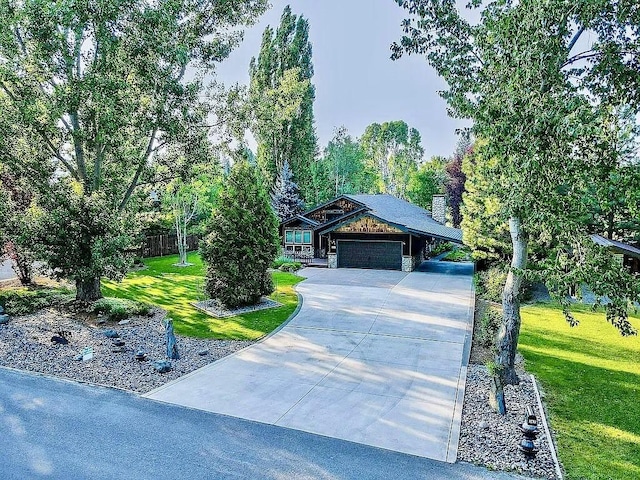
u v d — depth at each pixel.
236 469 5.79
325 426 7.02
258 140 36.34
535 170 6.58
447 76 8.72
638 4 6.80
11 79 12.25
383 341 11.70
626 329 6.16
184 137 15.23
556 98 6.65
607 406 8.02
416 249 26.19
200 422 7.11
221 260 15.15
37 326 12.43
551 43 6.86
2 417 7.18
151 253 30.91
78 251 13.66
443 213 33.81
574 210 6.57
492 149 7.48
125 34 13.02
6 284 18.38
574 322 6.72
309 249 29.38
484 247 19.97
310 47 38.16
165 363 9.43
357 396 8.22
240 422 7.13
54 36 12.14
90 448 6.27
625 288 6.10
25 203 16.48
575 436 6.88
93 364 9.73
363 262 25.55
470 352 10.90
